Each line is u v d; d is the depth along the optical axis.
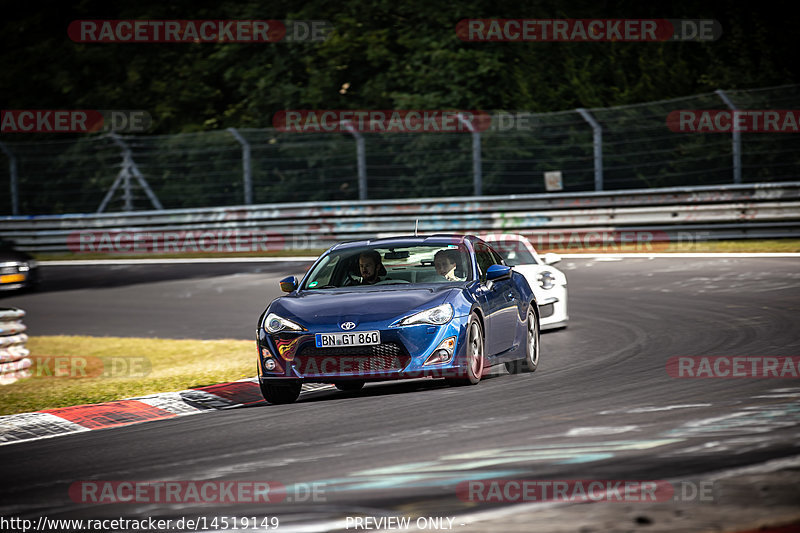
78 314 65.81
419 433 24.61
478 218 84.31
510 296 35.19
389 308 30.83
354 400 30.97
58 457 25.19
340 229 89.19
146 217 97.19
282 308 32.03
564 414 26.02
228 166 111.25
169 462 23.50
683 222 78.06
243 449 24.39
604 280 63.38
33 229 99.94
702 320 46.12
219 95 121.25
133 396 35.59
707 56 108.12
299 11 123.44
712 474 18.52
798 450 19.98
